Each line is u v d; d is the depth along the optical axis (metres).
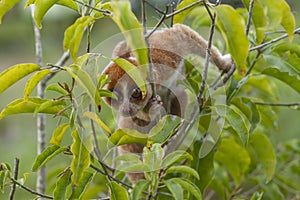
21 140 12.62
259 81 6.88
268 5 4.08
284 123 10.90
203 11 6.70
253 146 6.60
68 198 4.86
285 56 6.31
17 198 9.97
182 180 4.89
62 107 5.01
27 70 4.68
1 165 5.06
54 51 13.21
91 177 4.96
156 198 5.29
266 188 7.40
